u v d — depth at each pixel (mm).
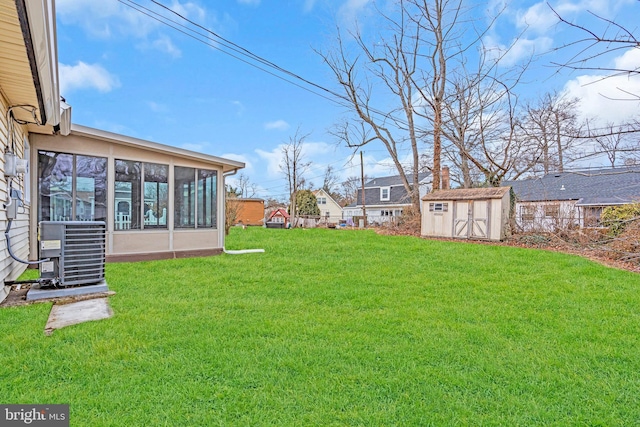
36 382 2186
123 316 3488
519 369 2594
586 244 9531
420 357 2754
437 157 14625
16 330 3004
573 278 5902
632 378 2482
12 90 3943
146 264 6773
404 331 3336
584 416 2027
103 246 4543
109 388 2154
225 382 2285
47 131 5945
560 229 10766
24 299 4039
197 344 2848
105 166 6855
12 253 4188
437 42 13602
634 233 7848
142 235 7344
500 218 11258
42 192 6176
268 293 4699
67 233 4238
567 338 3236
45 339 2822
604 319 3803
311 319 3631
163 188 7648
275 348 2834
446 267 6879
